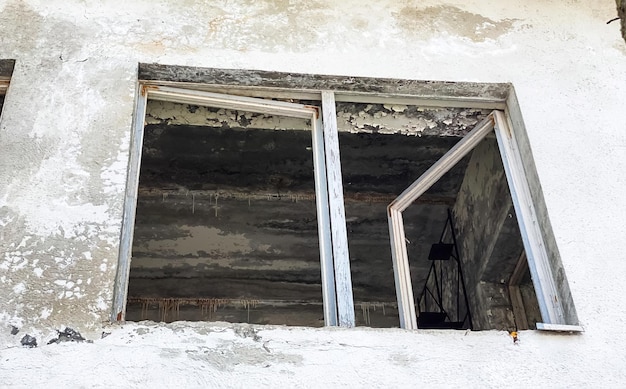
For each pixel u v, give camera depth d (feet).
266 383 9.02
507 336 9.91
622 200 11.60
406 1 13.97
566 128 12.41
